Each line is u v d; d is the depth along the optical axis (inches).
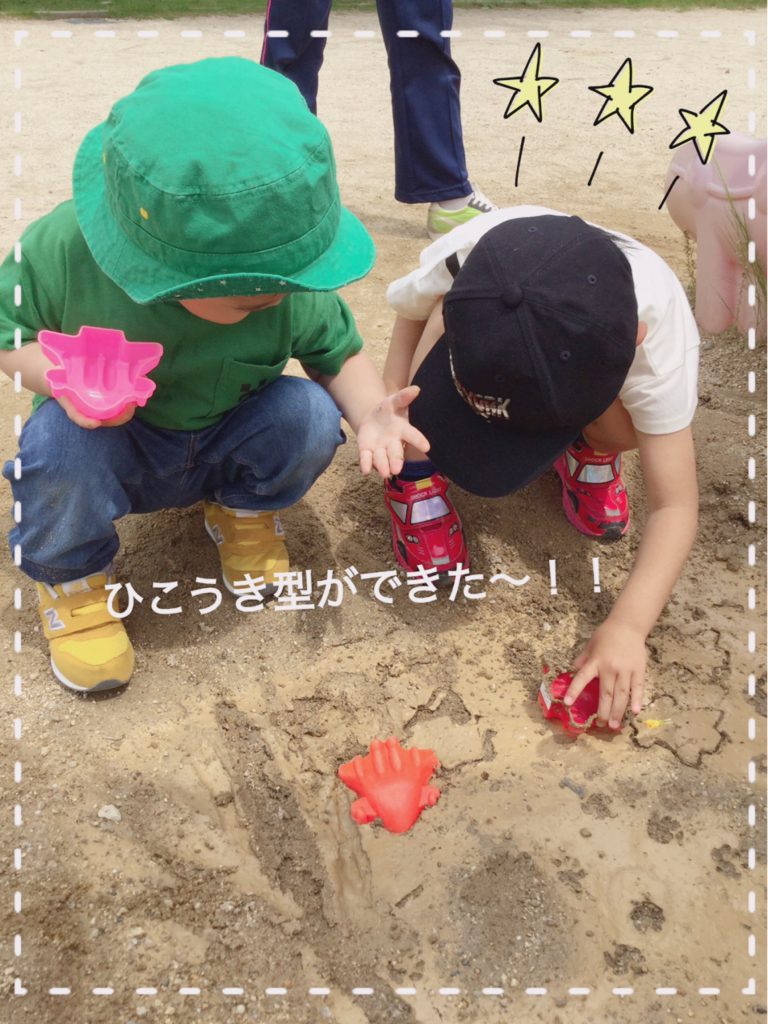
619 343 56.2
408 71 116.2
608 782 59.1
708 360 98.7
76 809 56.7
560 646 68.7
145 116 50.1
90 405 53.2
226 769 59.5
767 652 68.1
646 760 60.5
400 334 76.4
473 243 66.9
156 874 53.8
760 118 194.2
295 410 64.0
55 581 63.4
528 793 58.3
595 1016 48.1
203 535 76.4
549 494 82.0
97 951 50.4
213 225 48.8
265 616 69.8
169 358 60.1
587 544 77.5
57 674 63.8
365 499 80.8
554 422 57.9
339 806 57.5
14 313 58.7
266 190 49.0
